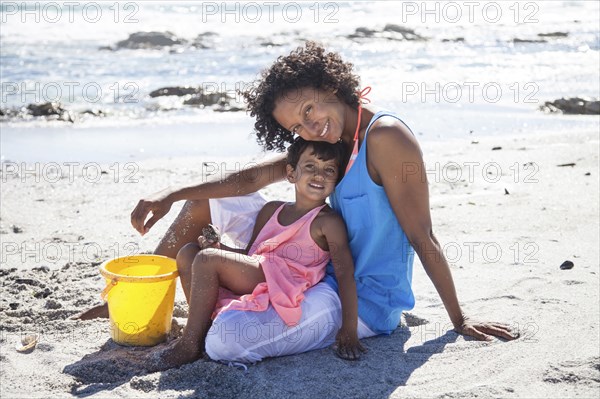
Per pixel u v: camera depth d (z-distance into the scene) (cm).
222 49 1878
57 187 729
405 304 377
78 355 355
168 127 1058
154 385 320
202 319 342
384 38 2048
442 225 586
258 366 342
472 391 315
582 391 314
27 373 334
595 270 473
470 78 1423
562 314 398
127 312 360
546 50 1805
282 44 1948
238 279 350
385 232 368
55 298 434
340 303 362
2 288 449
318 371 335
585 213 609
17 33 2031
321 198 372
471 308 412
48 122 1082
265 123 376
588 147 865
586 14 2475
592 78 1377
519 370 333
